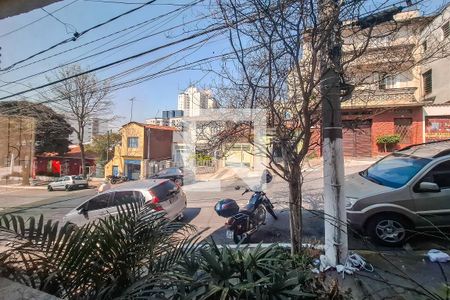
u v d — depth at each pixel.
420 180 5.66
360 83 4.77
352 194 5.96
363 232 5.75
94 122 33.47
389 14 3.73
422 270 4.32
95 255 2.86
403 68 5.82
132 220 3.19
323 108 4.45
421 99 18.66
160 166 31.77
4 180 30.31
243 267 3.11
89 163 41.38
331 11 3.61
